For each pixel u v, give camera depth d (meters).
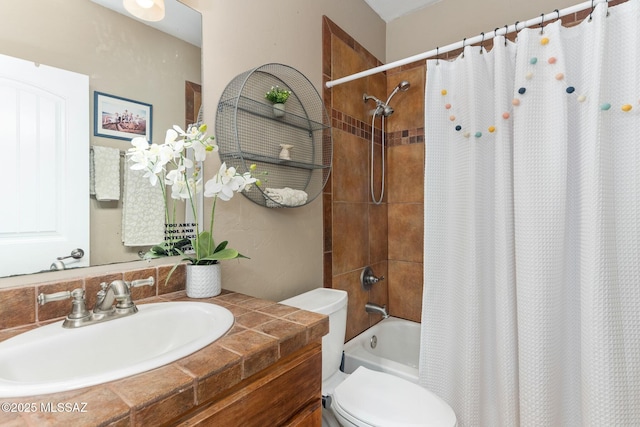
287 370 0.71
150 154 0.92
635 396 1.04
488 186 1.39
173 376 0.52
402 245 2.21
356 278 1.92
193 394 0.51
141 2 0.95
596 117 1.09
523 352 1.20
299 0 1.52
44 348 0.63
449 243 1.46
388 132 2.27
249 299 0.96
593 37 1.12
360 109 1.98
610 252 1.07
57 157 0.79
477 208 1.38
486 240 1.39
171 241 1.01
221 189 0.98
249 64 1.27
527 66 1.22
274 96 1.32
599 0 1.11
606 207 1.08
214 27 1.14
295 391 0.74
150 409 0.46
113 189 0.89
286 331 0.71
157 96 0.99
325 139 1.63
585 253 1.11
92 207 0.85
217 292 0.99
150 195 0.97
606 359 1.05
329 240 1.69
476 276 1.36
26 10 0.75
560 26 1.18
